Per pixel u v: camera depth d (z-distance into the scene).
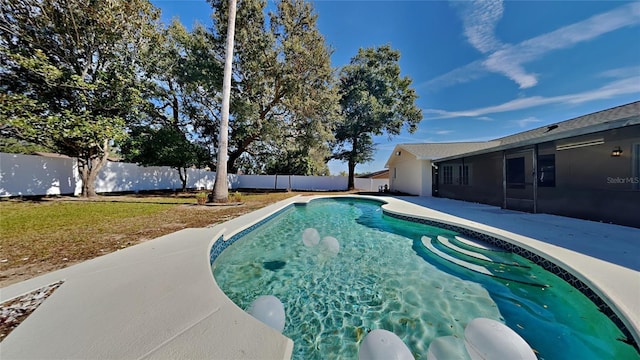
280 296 3.54
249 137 18.02
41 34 9.60
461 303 3.26
